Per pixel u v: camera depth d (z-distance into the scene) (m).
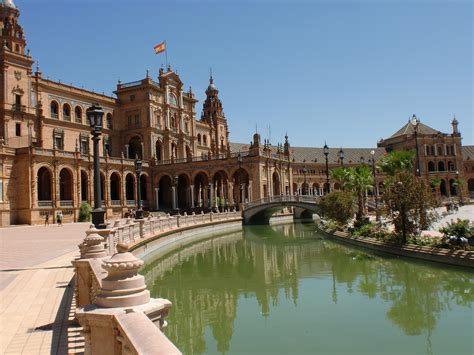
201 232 55.69
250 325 17.59
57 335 10.32
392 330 16.33
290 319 18.23
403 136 132.50
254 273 29.03
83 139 84.88
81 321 5.70
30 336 10.27
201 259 35.59
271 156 88.69
